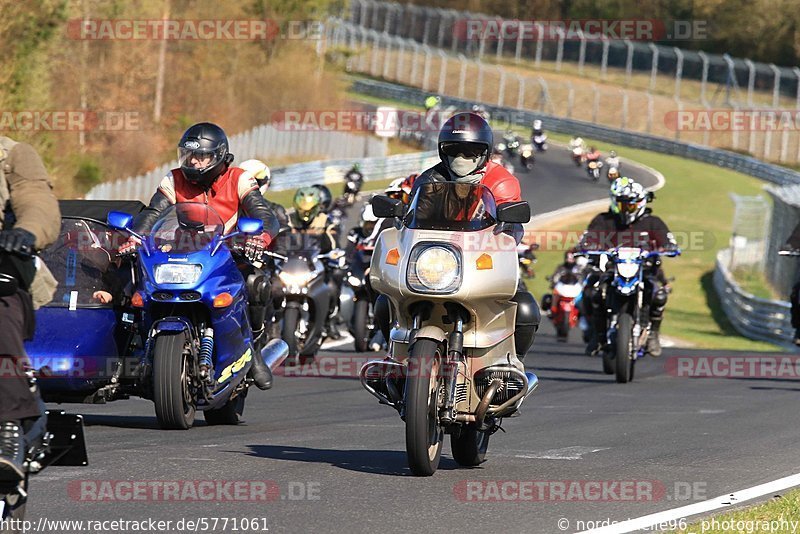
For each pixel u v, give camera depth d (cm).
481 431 2716
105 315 3372
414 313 2572
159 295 3300
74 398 3359
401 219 2648
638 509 2292
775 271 12344
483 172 2750
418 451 2500
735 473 2766
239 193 3584
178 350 3291
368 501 2289
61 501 2225
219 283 3350
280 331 5456
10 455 1598
